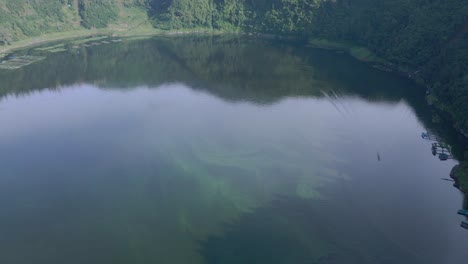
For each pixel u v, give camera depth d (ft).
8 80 444.14
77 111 355.97
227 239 196.65
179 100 373.40
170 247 192.75
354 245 190.90
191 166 259.80
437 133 298.56
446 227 202.80
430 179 242.78
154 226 207.51
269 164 259.60
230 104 358.43
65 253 191.52
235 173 250.98
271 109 344.90
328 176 245.65
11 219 216.95
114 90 408.67
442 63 368.48
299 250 188.03
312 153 271.90
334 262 180.45
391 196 227.20
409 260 181.47
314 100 363.15
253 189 234.79
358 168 254.27
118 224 210.18
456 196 226.58
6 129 321.93
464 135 290.97
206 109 349.20
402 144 283.79
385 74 432.66
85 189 240.73
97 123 329.31
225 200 225.76
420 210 215.51
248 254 186.60
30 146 293.84
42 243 198.70
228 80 427.33
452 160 261.85
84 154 280.51
